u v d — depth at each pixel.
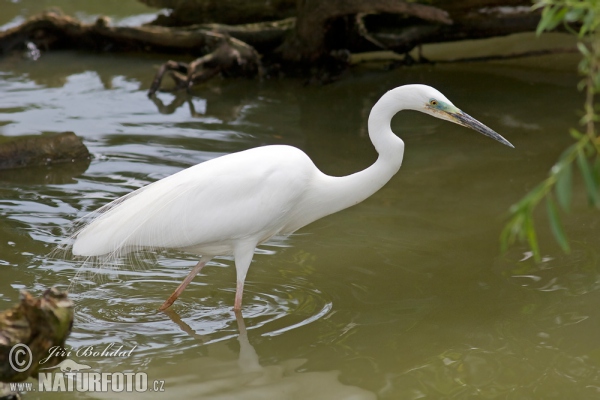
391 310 8.83
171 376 7.39
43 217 11.67
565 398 6.95
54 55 23.22
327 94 18.91
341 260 10.27
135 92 19.28
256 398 6.96
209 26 22.25
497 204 12.02
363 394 7.05
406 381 7.29
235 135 15.84
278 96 18.86
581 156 4.40
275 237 11.09
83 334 8.25
